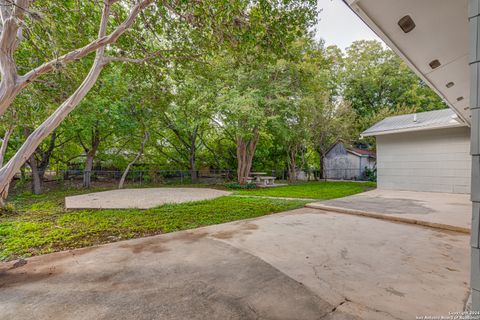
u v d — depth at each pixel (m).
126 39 4.93
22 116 5.52
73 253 2.84
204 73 5.93
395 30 2.13
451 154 7.88
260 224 4.14
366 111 16.94
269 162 15.85
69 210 5.34
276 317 1.64
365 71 17.11
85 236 3.52
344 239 3.31
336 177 17.30
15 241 3.26
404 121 9.44
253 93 8.91
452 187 7.87
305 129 11.96
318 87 10.61
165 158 13.62
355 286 2.04
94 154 10.38
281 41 3.91
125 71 5.55
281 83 9.67
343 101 14.40
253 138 11.13
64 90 5.07
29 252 2.89
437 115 8.98
